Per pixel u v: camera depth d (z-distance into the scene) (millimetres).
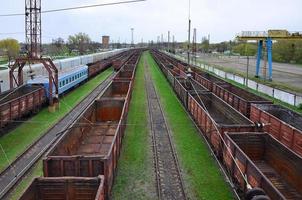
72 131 15305
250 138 15180
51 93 26406
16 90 25562
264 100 24812
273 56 108875
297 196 12359
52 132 20703
